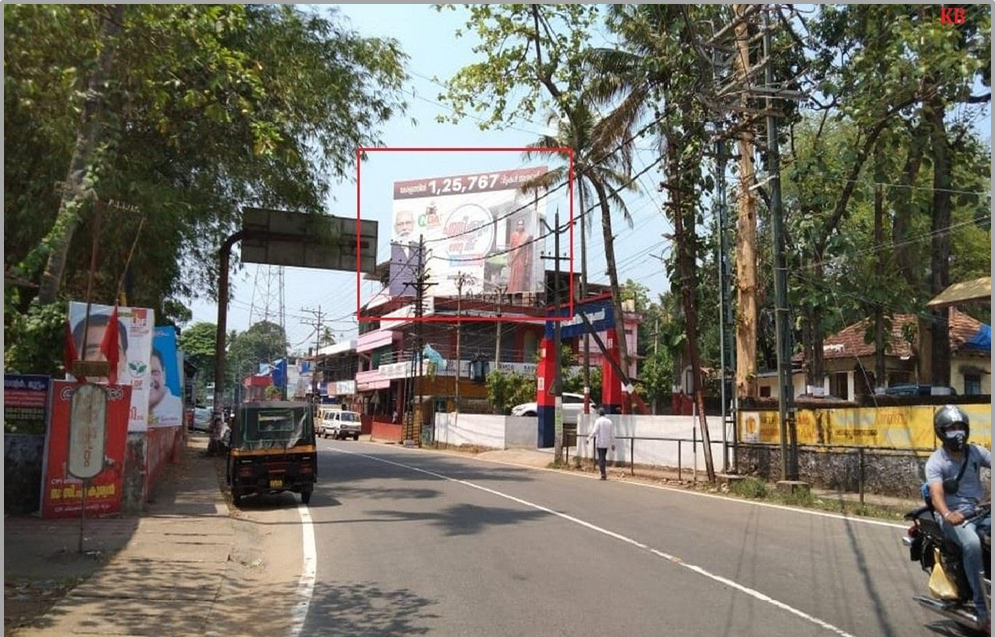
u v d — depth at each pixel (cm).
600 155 2592
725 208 2098
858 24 1781
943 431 664
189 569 920
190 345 7425
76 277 1791
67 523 1182
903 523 1268
